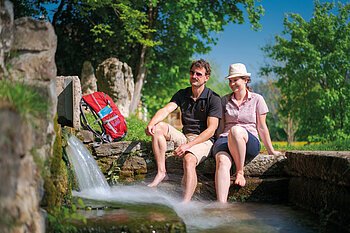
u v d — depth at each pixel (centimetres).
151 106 2205
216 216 514
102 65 1474
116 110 820
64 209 361
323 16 2388
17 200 261
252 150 627
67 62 1966
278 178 639
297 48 2370
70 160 539
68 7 1955
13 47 361
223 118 655
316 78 2367
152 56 2053
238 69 645
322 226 474
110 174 692
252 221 495
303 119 2411
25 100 307
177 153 605
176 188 614
